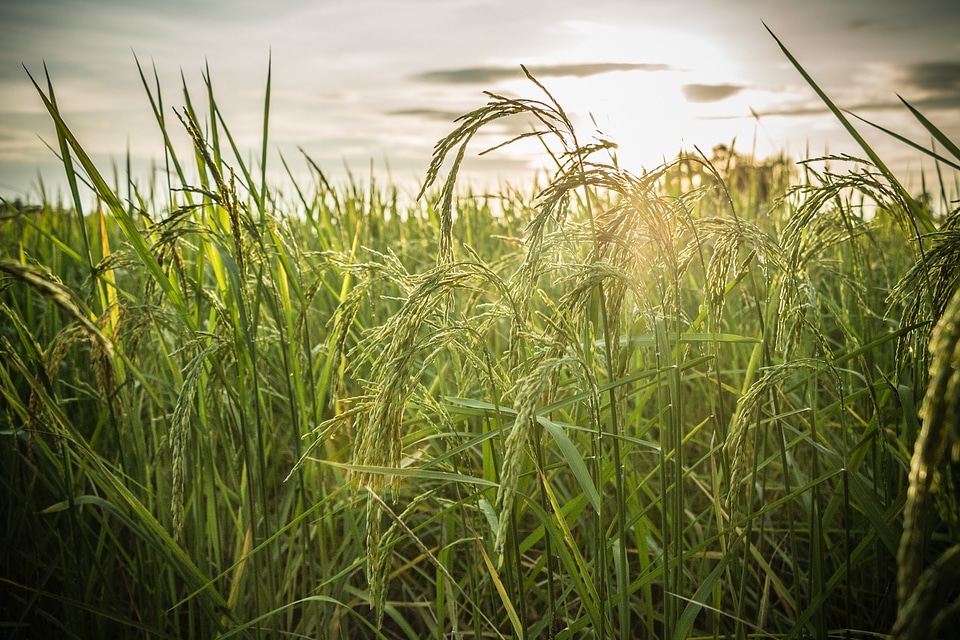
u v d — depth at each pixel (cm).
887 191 216
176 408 241
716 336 224
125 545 359
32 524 314
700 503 366
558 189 175
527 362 210
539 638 301
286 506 305
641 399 263
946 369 105
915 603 101
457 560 346
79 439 249
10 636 312
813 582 237
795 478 325
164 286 247
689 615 205
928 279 206
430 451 321
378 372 232
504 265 358
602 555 204
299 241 445
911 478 112
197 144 222
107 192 226
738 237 209
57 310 348
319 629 289
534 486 338
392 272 270
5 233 480
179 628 298
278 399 376
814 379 266
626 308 271
